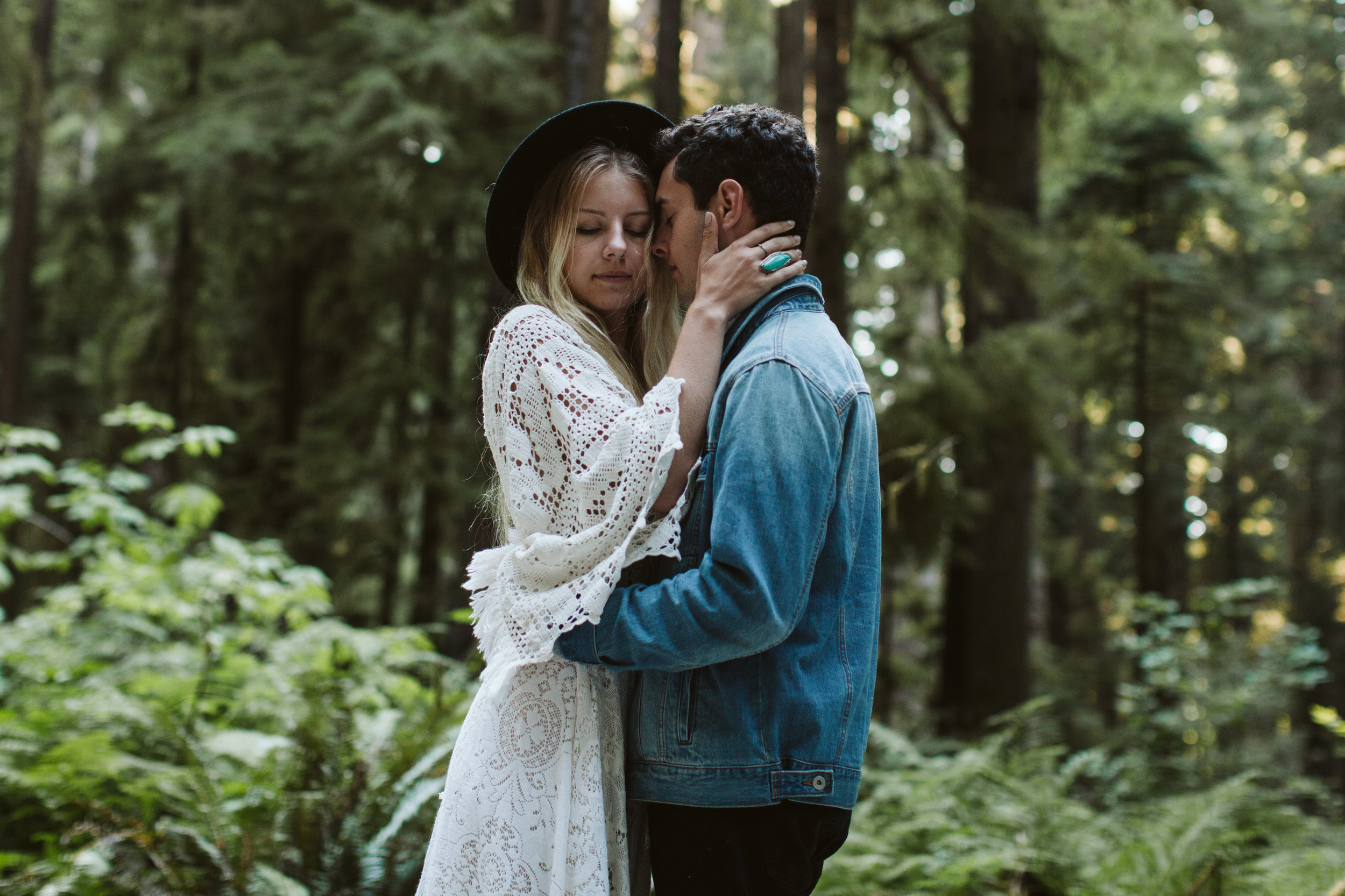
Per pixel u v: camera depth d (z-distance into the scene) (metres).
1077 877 3.41
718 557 1.38
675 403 1.48
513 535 1.62
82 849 2.91
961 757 4.26
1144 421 13.02
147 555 4.61
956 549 8.59
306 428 10.66
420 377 10.01
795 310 1.58
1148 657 6.03
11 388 9.53
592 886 1.53
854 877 3.32
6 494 4.63
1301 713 11.42
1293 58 13.16
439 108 8.04
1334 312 17.16
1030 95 9.05
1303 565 15.95
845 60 6.72
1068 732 9.47
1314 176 16.69
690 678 1.52
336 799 2.94
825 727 1.48
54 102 12.76
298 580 4.61
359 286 10.36
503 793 1.59
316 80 8.96
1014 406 7.29
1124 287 10.68
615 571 1.43
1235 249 14.02
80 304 11.88
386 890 2.79
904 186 8.59
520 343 1.61
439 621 10.02
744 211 1.60
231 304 13.42
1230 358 14.76
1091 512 16.55
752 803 1.46
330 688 3.28
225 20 10.71
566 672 1.61
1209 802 3.77
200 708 3.73
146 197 11.33
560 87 8.10
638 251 1.74
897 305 10.85
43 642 4.36
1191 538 17.80
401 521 10.23
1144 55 9.61
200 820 2.98
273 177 9.43
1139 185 12.44
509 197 1.84
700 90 9.89
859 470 1.54
